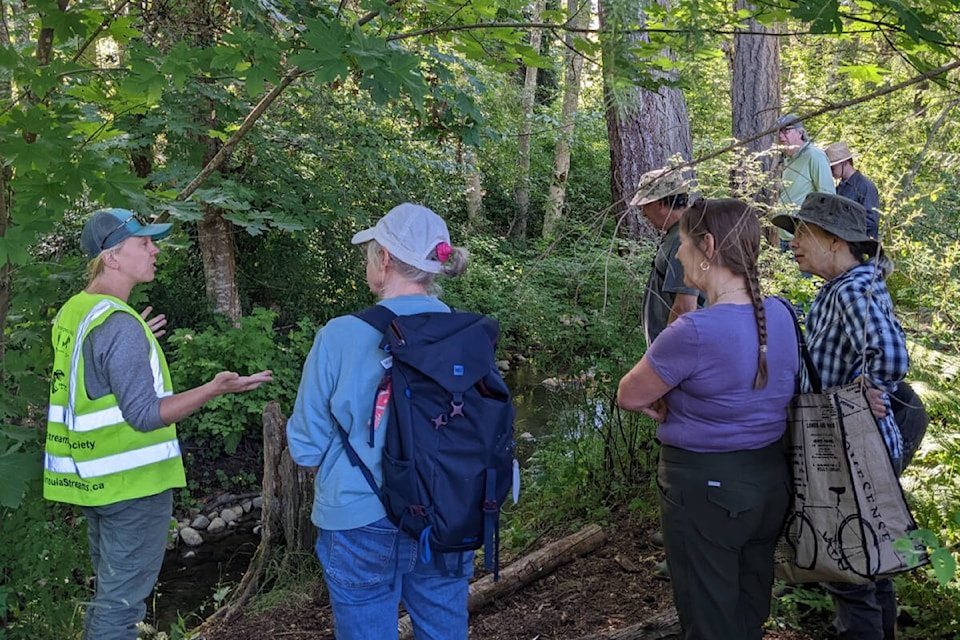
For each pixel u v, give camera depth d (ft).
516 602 11.04
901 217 10.47
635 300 12.66
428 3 9.83
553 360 15.87
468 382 6.42
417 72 8.50
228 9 14.16
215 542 20.17
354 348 6.60
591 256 12.50
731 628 6.93
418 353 6.38
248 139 23.49
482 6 9.57
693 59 5.88
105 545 8.84
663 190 9.37
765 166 17.34
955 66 5.41
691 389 6.78
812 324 8.09
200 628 11.69
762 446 6.89
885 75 7.88
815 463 7.00
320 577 12.34
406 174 31.91
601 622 10.27
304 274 30.91
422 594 7.07
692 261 7.00
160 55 9.13
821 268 8.14
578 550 12.03
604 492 14.15
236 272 29.50
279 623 11.33
